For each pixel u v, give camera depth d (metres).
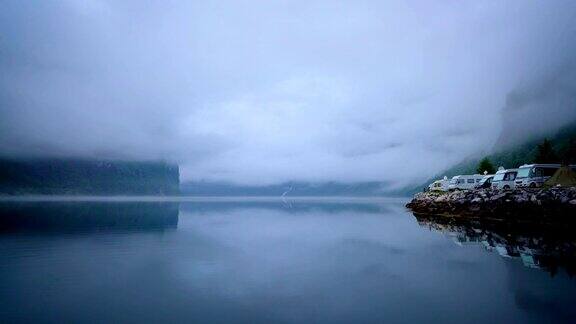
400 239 30.12
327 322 11.04
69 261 19.97
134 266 18.91
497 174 51.12
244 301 13.12
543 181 43.50
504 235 30.55
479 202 46.31
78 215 57.12
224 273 17.50
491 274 16.89
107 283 15.47
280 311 12.05
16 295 13.59
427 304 12.66
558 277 16.16
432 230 36.88
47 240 27.92
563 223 32.62
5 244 25.75
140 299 13.30
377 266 19.16
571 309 12.03
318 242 28.59
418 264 19.55
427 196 69.81
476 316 11.47
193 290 14.52
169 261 20.33
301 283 15.65
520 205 38.06
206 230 37.22
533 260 19.94
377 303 12.82
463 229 36.66
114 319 11.27
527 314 11.61
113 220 48.19
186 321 11.10
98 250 23.77
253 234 34.06
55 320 11.14
